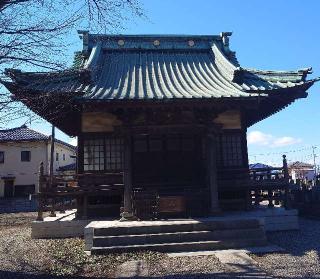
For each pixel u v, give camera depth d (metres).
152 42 18.70
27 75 10.84
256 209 15.10
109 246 10.95
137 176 15.16
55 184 14.09
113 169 14.66
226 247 11.05
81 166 14.60
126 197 13.06
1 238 14.84
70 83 13.66
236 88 14.19
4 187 39.41
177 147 15.38
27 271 9.24
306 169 56.53
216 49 18.22
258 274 8.34
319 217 17.84
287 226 14.24
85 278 8.49
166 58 18.02
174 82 15.12
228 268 8.95
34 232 13.84
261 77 15.10
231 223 11.71
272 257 9.96
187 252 10.73
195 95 12.84
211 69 17.12
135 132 13.49
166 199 12.95
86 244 11.38
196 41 19.14
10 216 27.78
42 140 39.56
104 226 11.52
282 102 15.12
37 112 9.55
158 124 13.54
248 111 16.31
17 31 7.14
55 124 16.38
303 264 9.12
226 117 15.42
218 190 14.77
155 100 12.32
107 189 13.90
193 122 13.62
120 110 13.23
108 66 16.80
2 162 39.66
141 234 11.34
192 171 15.33
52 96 10.21
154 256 10.31
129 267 9.26
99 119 14.85
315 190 18.38
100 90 13.30
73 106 12.99
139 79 15.27
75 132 19.09
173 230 11.53
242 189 14.88
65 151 47.09
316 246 11.19
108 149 14.77
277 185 14.64
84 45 17.83
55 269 9.37
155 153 15.30
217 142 15.23
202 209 13.12
